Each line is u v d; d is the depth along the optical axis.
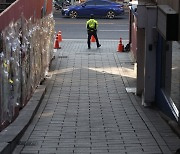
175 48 13.88
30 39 16.36
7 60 12.10
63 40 33.81
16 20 13.47
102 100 17.77
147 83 16.48
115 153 10.84
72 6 47.25
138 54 18.12
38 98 16.70
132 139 12.20
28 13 15.84
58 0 55.72
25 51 15.09
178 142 11.75
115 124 14.06
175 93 13.84
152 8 16.00
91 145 11.64
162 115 14.95
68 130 13.27
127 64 25.22
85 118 14.91
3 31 11.59
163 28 12.28
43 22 20.55
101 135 12.72
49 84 20.52
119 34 36.88
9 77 12.45
